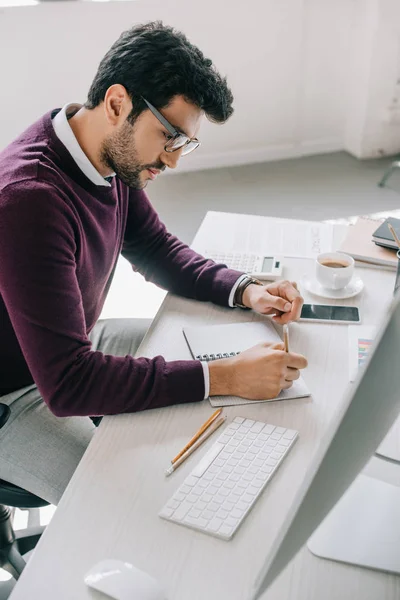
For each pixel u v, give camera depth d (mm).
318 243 1601
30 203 1097
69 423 1289
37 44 3303
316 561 829
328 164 3938
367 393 618
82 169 1225
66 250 1131
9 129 3467
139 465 973
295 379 1112
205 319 1345
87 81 3469
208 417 1076
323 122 4043
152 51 1105
